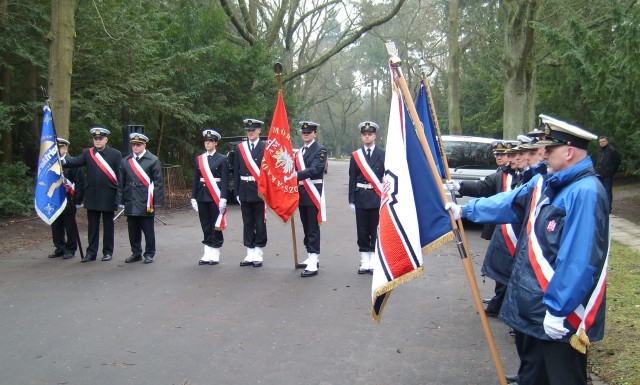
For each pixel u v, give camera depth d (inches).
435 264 320.5
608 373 165.5
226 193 309.3
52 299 243.3
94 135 315.9
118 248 359.3
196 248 360.2
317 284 272.1
